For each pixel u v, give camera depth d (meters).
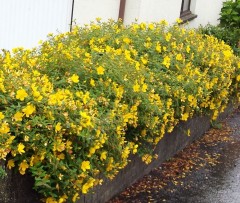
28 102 2.01
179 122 3.38
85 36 3.19
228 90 3.96
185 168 3.38
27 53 2.74
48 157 1.98
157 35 3.44
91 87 2.52
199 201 2.96
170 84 3.05
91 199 2.54
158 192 2.98
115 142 2.34
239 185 3.26
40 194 2.14
